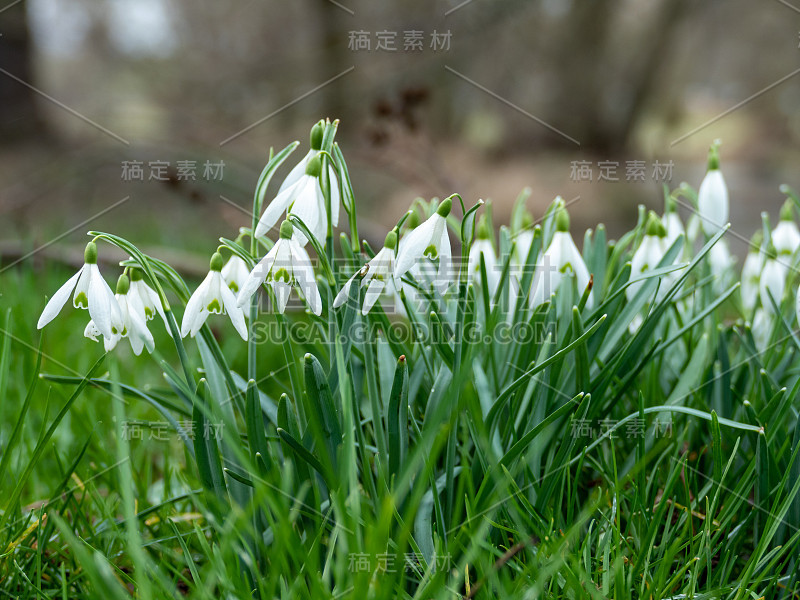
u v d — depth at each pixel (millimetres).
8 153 1572
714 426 364
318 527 358
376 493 370
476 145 2215
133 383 544
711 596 349
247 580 343
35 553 377
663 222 480
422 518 365
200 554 400
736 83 3131
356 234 373
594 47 2344
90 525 392
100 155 1140
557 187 1797
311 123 1527
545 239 443
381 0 1546
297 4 1764
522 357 405
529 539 349
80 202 1317
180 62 1841
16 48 1648
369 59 1467
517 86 2352
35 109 1659
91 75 1924
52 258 722
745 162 3037
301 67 1631
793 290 458
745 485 380
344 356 367
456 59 1693
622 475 412
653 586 347
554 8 2322
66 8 1869
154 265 368
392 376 409
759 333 485
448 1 1452
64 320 632
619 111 2352
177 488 453
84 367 549
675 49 2439
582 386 384
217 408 360
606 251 441
